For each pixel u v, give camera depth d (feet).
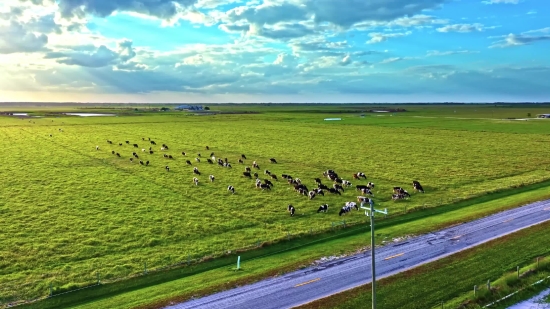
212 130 531.50
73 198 200.95
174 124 623.36
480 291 103.76
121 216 173.68
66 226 160.76
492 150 346.54
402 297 102.06
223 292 107.24
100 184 230.89
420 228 154.51
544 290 107.55
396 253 131.23
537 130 497.87
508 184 227.20
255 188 224.94
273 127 571.28
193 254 134.31
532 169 269.44
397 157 319.06
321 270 119.85
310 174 263.08
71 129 534.37
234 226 162.30
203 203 195.00
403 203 194.18
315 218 172.86
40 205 188.65
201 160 311.06
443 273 114.42
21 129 527.40
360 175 250.57
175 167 282.56
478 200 198.18
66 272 120.98
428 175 254.88
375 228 159.12
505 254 126.52
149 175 256.11
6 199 197.47
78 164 290.15
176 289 109.70
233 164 296.10
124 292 110.22
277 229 158.71
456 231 150.61
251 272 119.96
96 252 136.05
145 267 122.11
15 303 103.86
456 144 384.47
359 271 118.21
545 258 123.24
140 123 640.58
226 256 132.46
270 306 99.45
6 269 122.83
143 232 154.71
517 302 102.17
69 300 105.81
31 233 152.76
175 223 165.37
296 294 105.29
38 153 334.03
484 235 145.38
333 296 102.99
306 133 490.90
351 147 373.81
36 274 119.75
